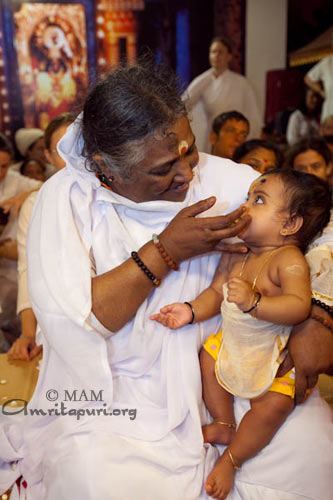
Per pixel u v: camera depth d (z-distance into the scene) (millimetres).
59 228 1480
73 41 5184
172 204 1468
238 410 1549
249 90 5270
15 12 5062
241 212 1369
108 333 1477
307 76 5207
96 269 1543
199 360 1580
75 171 1504
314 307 1419
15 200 3223
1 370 2230
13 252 3232
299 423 1464
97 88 1383
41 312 1465
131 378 1573
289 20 5152
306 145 3209
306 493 1432
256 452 1461
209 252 1545
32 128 5320
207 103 5172
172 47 5203
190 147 1417
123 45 5227
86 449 1401
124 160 1342
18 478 1657
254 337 1405
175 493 1381
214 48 5082
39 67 5203
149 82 1365
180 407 1491
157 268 1413
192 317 1491
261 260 1511
